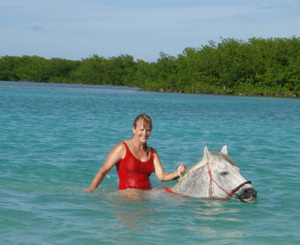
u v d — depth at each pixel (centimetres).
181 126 2052
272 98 6362
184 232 569
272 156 1227
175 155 1211
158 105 3891
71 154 1174
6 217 605
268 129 2020
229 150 1324
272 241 547
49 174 920
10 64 15288
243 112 3203
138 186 777
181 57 8669
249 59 7681
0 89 7075
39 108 3002
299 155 1254
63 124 1984
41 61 15112
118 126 1977
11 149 1219
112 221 604
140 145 775
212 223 612
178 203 704
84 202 697
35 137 1494
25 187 791
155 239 540
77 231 559
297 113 3219
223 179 721
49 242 519
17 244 510
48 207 664
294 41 7731
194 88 7831
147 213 646
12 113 2486
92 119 2297
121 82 14188
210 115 2819
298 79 7312
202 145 1422
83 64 15038
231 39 8406
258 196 778
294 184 878
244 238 554
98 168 1005
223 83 7725
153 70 8738
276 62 7669
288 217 652
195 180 745
